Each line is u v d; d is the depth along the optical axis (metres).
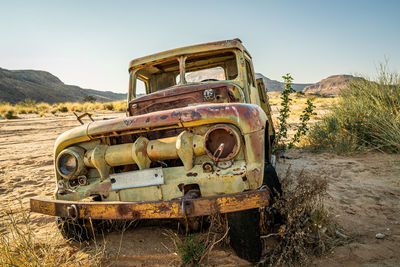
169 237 3.02
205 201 2.20
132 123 2.60
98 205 2.41
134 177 2.61
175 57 4.07
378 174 4.45
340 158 5.70
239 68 3.83
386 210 3.26
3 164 7.13
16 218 3.81
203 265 2.48
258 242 2.37
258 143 2.42
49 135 12.95
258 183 2.35
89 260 2.64
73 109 34.50
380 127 5.93
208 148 2.40
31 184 5.39
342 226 2.97
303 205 2.68
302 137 7.66
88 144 2.88
